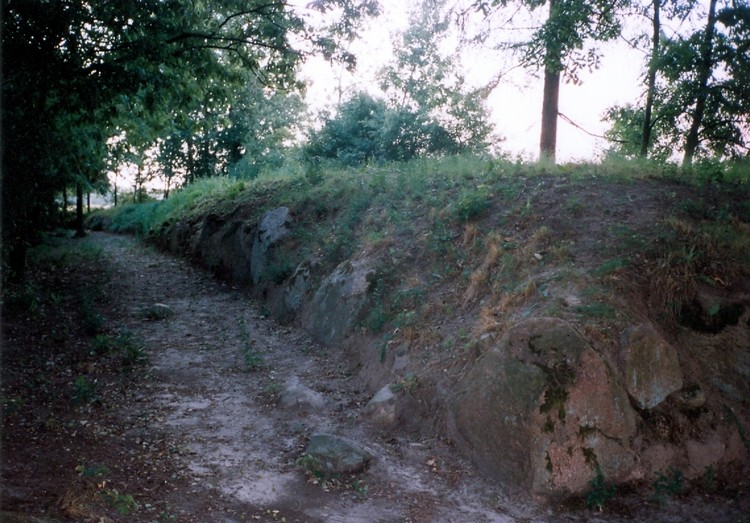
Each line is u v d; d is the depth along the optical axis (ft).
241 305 44.50
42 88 40.22
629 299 23.40
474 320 26.20
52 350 31.71
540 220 31.17
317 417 24.50
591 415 19.38
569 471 18.80
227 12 50.37
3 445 19.40
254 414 25.05
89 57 43.06
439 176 43.93
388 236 36.24
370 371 27.84
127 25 43.42
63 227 99.60
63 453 19.58
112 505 16.28
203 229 59.36
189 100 50.70
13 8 36.52
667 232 27.14
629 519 17.85
